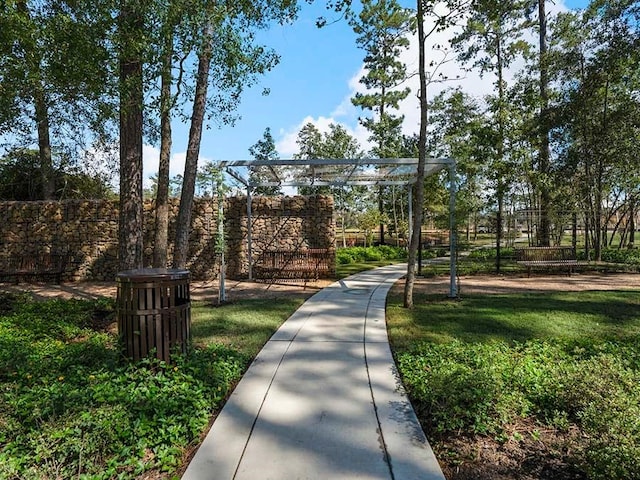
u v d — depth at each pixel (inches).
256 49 252.8
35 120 296.8
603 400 108.4
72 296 344.8
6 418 107.9
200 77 281.9
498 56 553.0
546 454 100.1
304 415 118.9
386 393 134.0
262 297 329.4
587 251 557.6
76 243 460.1
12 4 180.9
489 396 114.3
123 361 147.9
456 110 744.3
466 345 180.7
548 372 142.6
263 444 103.3
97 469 91.9
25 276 446.9
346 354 175.2
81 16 207.3
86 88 231.5
